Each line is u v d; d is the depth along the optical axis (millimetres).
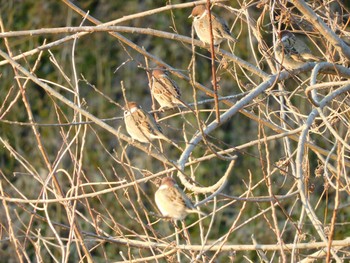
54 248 20141
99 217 12109
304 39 19812
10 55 11258
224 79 22781
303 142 9953
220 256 18641
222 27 12586
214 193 9062
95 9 25156
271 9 11406
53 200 10305
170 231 19688
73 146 22000
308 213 9531
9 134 23297
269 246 10688
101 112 23828
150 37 24625
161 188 10539
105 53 24469
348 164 11773
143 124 11242
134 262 11211
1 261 19688
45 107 23938
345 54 11148
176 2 24578
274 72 11930
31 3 24828
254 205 20953
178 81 23594
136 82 24453
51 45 11258
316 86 9938
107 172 22219
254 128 23453
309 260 10820
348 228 19688
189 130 22391
